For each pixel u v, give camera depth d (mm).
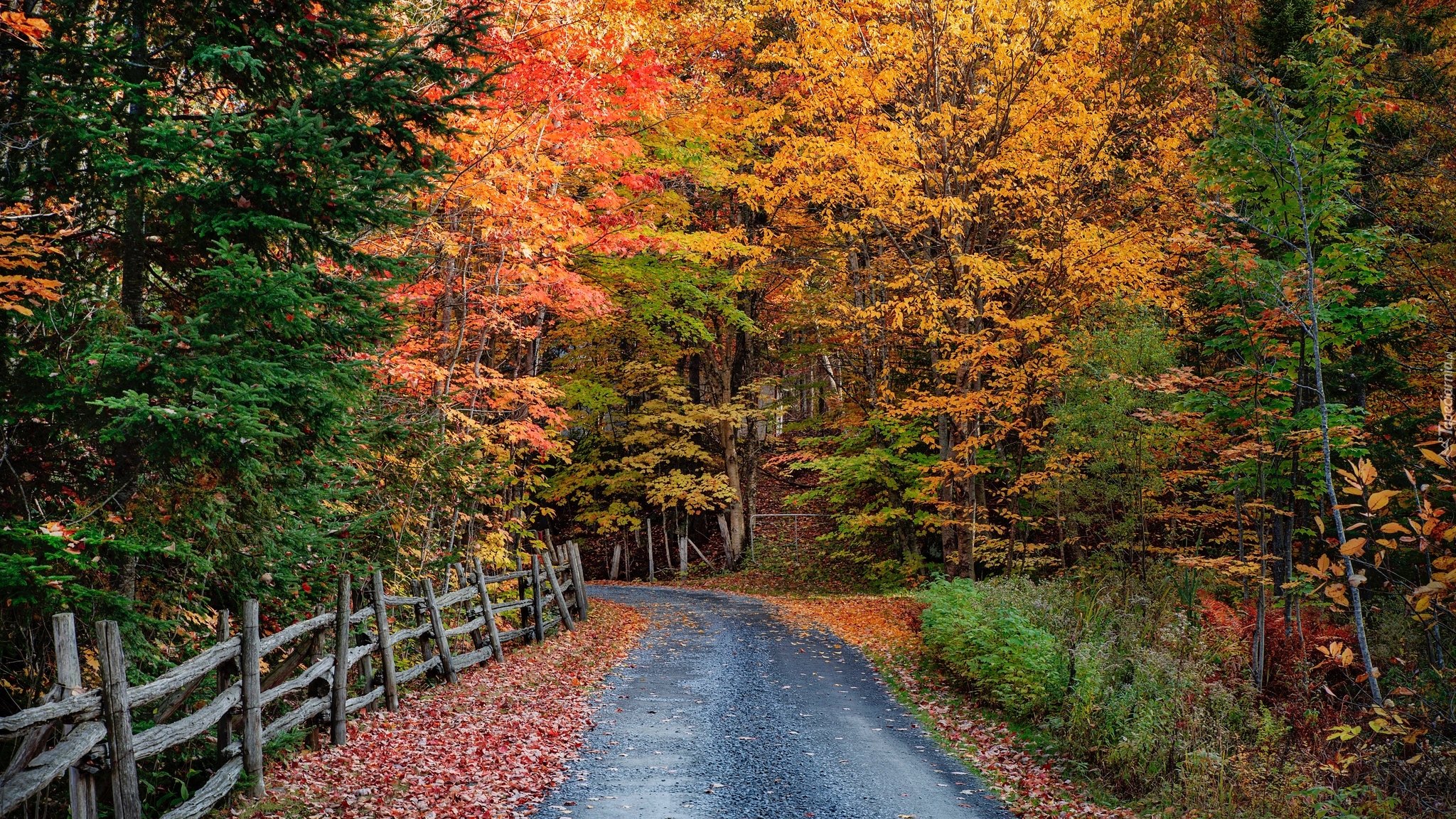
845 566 28188
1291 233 10500
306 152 6043
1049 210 18766
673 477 29719
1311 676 10914
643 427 31203
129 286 6547
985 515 20688
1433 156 13477
